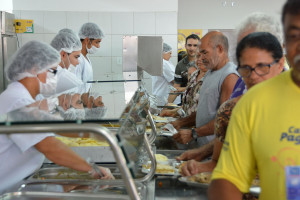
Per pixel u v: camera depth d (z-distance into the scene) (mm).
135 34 5406
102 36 4113
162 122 2756
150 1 5352
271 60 1155
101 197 1319
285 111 906
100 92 1963
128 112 1338
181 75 4625
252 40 1165
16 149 1550
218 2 6914
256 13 1594
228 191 956
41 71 1853
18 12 5223
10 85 1738
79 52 3455
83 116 1185
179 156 1865
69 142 1915
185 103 2965
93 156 1757
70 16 5301
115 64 5477
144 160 1735
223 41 2201
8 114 1158
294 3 776
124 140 1026
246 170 977
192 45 4473
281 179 896
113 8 5348
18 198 1324
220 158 1016
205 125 2219
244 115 965
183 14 6977
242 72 1192
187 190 1438
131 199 974
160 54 3773
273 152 905
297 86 909
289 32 791
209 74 2320
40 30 5273
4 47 4703
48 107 1418
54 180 1546
